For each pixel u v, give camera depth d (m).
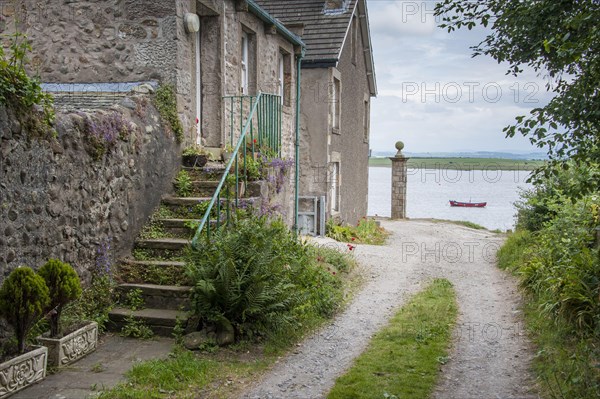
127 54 8.04
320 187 15.59
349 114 17.91
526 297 7.63
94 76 8.12
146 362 5.00
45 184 5.45
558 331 5.73
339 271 9.52
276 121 10.20
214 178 8.13
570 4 5.08
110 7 8.05
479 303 7.84
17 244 5.09
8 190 4.97
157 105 7.70
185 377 4.76
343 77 16.89
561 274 6.53
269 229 6.67
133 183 7.00
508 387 4.79
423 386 4.74
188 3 8.25
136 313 5.93
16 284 4.51
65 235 5.75
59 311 5.01
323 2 16.92
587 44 4.14
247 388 4.69
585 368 4.57
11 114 4.98
